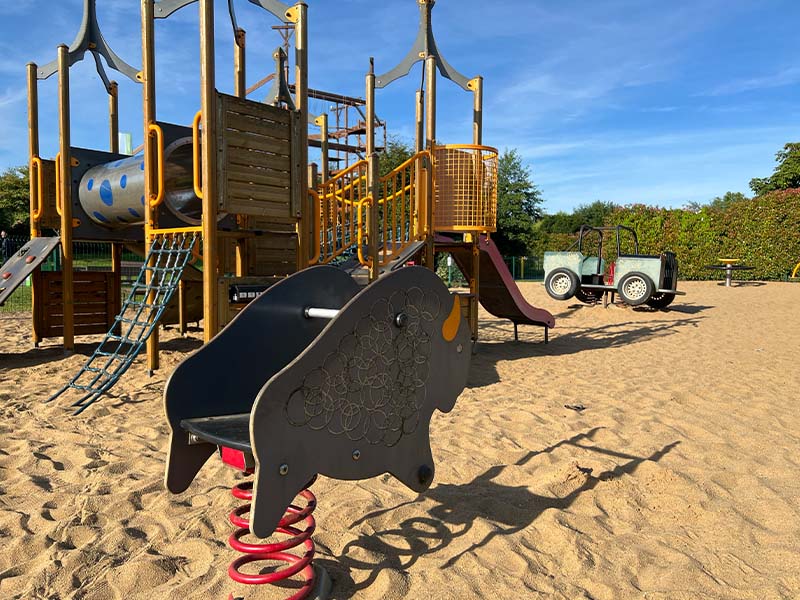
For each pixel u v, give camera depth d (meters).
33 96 9.52
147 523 3.32
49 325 9.45
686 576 2.79
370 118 10.45
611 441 4.87
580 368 8.41
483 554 2.99
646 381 7.40
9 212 43.47
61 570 2.79
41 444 4.69
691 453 4.57
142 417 5.53
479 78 10.12
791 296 18.47
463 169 9.34
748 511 3.55
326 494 3.74
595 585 2.72
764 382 7.27
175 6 7.52
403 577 2.74
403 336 2.66
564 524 3.33
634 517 3.48
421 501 3.64
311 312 3.00
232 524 3.26
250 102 6.75
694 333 12.16
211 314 6.42
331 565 2.87
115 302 9.88
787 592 2.68
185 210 8.66
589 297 17.42
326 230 8.43
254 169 6.81
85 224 9.27
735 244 25.25
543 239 43.94
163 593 2.62
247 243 9.12
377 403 2.55
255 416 2.08
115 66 9.91
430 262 8.73
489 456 4.51
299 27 7.21
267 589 2.63
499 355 9.57
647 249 26.50
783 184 46.03
